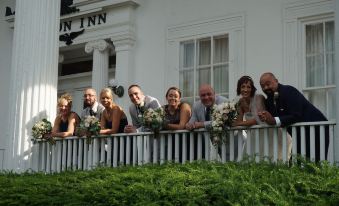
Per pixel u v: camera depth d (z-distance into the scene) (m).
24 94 8.02
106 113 7.08
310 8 8.20
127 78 9.82
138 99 6.79
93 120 6.93
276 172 4.44
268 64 8.51
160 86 9.63
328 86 8.04
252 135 5.82
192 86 9.40
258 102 5.78
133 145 6.68
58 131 7.64
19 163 7.91
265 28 8.61
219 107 5.82
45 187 4.79
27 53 8.10
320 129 5.31
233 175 4.31
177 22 9.59
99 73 10.22
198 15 9.38
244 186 3.86
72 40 10.54
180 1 9.60
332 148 5.24
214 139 5.85
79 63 11.49
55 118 8.02
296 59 8.27
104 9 10.12
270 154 5.70
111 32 10.05
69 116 7.56
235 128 5.80
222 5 9.12
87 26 10.37
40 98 8.04
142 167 5.37
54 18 8.34
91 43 10.31
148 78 9.77
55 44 8.31
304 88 8.18
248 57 8.73
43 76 8.10
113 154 6.82
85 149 7.19
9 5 11.73
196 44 9.40
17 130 7.99
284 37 8.40
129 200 3.89
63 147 7.53
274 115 5.70
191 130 6.11
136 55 9.94
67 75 11.44
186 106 6.41
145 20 9.92
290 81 8.27
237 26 8.91
